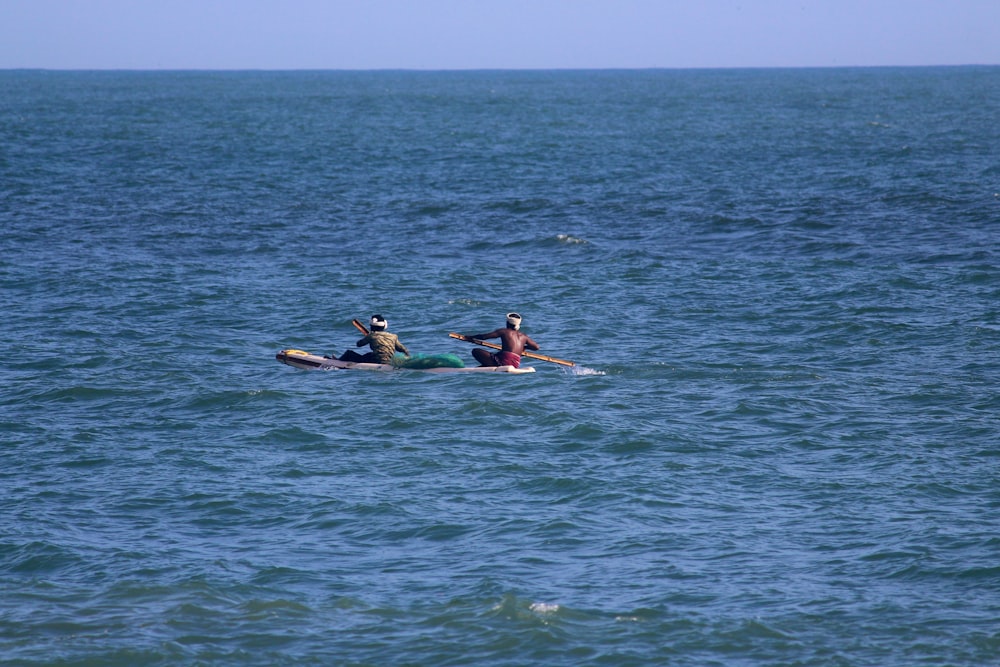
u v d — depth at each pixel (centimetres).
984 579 4109
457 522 4716
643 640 3719
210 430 5969
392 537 4584
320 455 5566
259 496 5003
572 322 8694
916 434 5862
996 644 3659
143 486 5128
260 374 7212
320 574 4238
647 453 5569
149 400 6525
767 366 7319
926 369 7225
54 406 6406
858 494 5000
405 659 3631
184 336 8225
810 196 15888
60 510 4841
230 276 10444
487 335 7375
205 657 3631
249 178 18675
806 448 5656
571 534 4581
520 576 4197
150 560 4344
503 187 17612
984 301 9138
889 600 3972
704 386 6850
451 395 6662
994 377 6994
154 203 15438
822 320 8619
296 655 3653
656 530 4619
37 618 3878
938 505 4856
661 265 11000
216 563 4322
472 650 3675
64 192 16525
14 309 8994
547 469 5341
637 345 7981
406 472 5316
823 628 3788
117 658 3619
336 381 7044
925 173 18712
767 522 4700
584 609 3931
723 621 3834
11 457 5512
